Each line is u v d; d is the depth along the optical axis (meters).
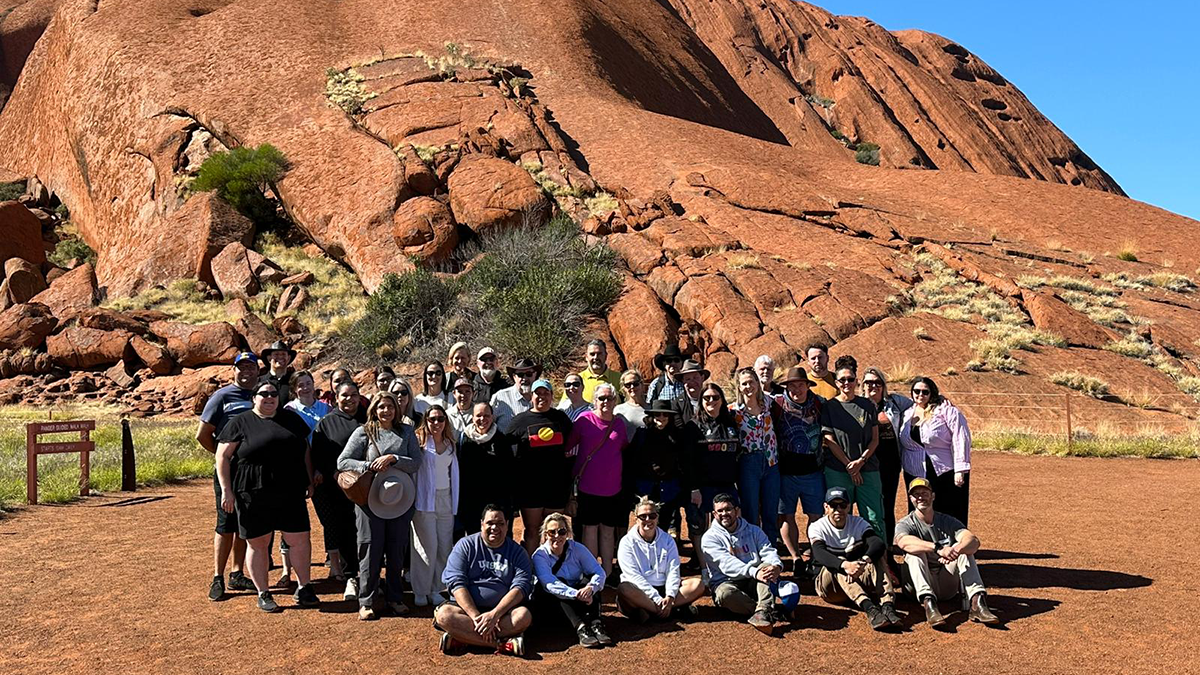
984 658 5.82
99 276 37.72
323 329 30.72
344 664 5.84
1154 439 18.27
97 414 26.06
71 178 51.69
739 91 73.56
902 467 8.15
